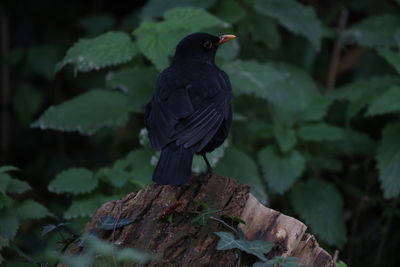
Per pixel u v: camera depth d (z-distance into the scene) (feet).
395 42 40.86
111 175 30.45
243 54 40.01
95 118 33.14
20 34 55.06
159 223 21.61
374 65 45.29
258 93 33.09
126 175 30.53
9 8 55.16
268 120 38.75
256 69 33.86
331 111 44.88
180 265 20.57
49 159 52.65
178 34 31.17
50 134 54.54
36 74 51.67
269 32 39.65
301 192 36.06
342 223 35.47
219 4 37.42
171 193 22.58
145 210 22.11
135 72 32.60
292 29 37.14
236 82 33.24
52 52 51.34
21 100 50.90
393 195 33.63
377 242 41.14
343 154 39.17
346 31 41.75
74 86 51.67
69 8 56.08
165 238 21.17
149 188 22.88
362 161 43.62
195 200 22.35
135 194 22.91
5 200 28.68
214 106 25.07
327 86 45.44
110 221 21.74
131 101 32.07
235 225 21.74
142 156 31.48
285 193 37.24
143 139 31.73
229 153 33.32
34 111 50.72
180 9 32.55
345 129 39.65
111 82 32.48
